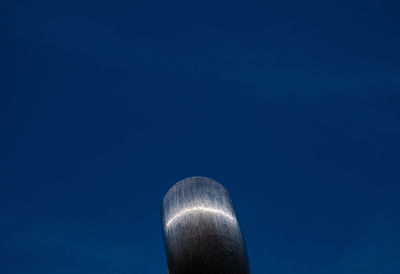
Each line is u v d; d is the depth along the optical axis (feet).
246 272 39.11
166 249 40.45
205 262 38.09
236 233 40.42
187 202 41.50
